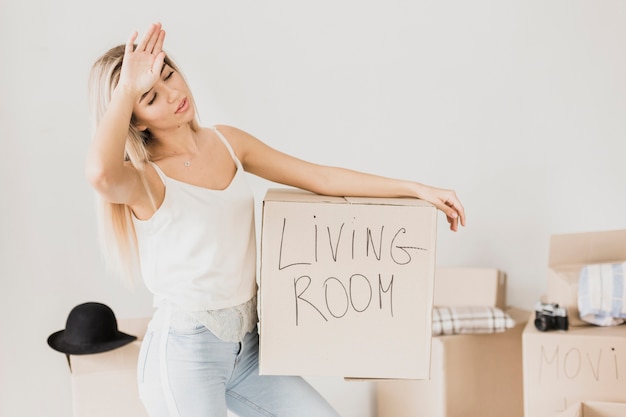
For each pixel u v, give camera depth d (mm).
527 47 2547
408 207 1431
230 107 2350
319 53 2400
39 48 2172
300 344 1439
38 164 2219
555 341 2086
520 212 2625
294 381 1559
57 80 2197
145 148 1438
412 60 2480
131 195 1333
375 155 2496
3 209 2207
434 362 2260
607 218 2670
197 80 2309
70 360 1924
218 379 1442
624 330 2135
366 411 2621
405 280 1438
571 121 2604
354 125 2465
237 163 1533
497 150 2582
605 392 2068
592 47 2582
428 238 1435
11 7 2141
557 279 2287
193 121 1496
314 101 2420
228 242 1445
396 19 2447
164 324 1432
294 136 2418
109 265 1552
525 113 2578
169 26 2262
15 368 2271
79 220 2270
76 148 2238
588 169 2635
